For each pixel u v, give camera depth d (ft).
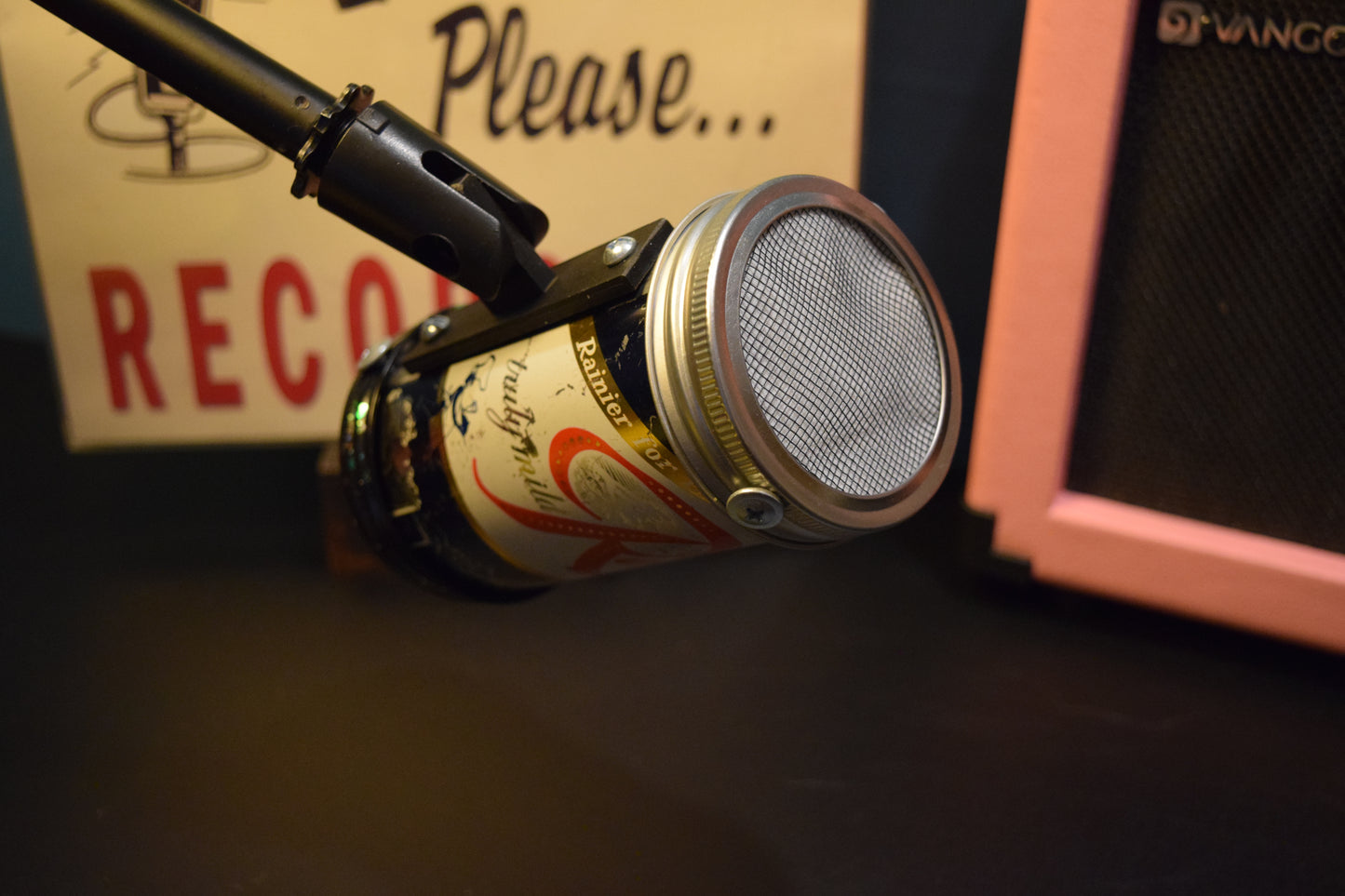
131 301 1.50
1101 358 1.38
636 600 1.50
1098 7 1.23
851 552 1.60
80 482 1.71
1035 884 1.13
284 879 1.13
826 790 1.23
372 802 1.21
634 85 1.43
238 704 1.33
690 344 0.91
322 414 1.55
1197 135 1.28
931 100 1.57
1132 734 1.30
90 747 1.27
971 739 1.29
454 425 1.08
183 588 1.51
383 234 1.01
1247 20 1.22
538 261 1.02
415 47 1.40
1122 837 1.18
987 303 1.71
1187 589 1.39
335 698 1.34
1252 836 1.18
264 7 1.38
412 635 1.44
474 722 1.31
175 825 1.18
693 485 0.96
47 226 1.46
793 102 1.44
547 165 1.45
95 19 0.98
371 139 0.98
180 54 0.98
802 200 0.97
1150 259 1.33
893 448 0.98
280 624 1.45
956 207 1.65
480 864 1.15
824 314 0.96
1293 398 1.33
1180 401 1.37
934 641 1.44
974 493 1.46
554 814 1.20
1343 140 1.23
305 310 1.51
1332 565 1.34
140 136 1.43
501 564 1.14
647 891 1.12
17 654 1.39
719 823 1.19
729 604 1.50
